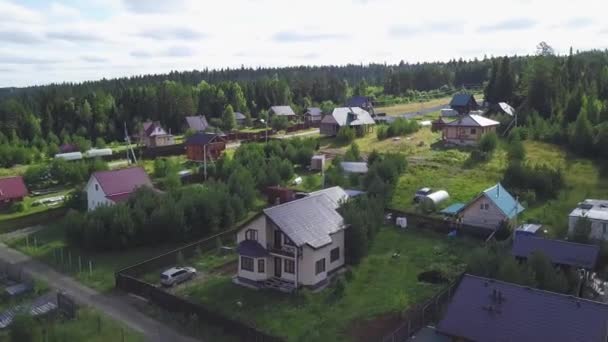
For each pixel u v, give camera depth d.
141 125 119.25
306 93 169.75
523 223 45.31
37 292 36.00
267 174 61.31
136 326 30.52
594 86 90.88
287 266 35.53
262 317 31.22
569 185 55.38
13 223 54.28
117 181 54.22
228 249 42.94
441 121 90.25
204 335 29.08
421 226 47.19
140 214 45.34
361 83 195.50
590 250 33.62
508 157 64.88
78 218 46.16
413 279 36.00
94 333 29.62
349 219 38.84
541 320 22.62
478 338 22.98
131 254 43.66
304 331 29.28
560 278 30.03
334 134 93.81
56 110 130.38
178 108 135.12
